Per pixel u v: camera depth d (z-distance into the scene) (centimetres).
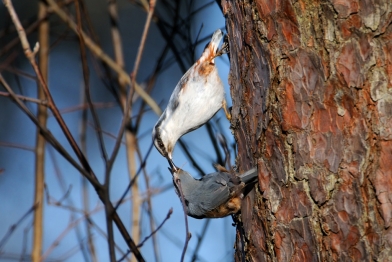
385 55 630
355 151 635
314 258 654
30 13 1789
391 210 616
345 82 641
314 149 658
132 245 746
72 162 700
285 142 680
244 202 755
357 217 630
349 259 632
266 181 702
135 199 1003
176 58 1077
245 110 750
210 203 838
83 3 1086
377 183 622
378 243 617
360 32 636
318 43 659
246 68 743
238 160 782
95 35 1094
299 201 667
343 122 643
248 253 738
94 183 707
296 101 670
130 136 1041
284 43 680
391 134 623
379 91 629
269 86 693
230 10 794
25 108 689
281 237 682
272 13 689
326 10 652
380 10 631
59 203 992
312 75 661
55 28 1800
